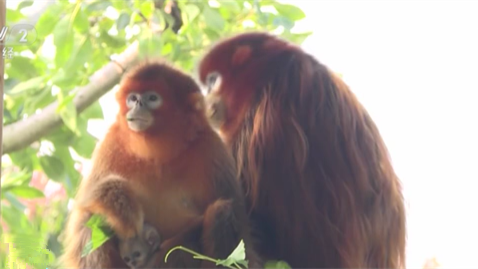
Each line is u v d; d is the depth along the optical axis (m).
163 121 6.89
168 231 6.93
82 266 6.49
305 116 7.39
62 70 8.84
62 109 8.92
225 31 9.52
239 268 5.62
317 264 7.21
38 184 12.53
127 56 9.69
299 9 9.69
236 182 7.00
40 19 8.55
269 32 8.35
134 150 6.91
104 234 6.33
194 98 7.04
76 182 10.36
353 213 7.29
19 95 10.12
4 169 11.18
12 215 9.88
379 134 7.85
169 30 9.50
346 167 7.36
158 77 7.05
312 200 7.22
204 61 8.11
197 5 9.30
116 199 6.40
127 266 6.54
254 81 7.67
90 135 10.30
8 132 9.94
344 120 7.49
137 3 9.35
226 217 6.45
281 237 7.22
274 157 7.23
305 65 7.66
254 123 7.38
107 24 9.94
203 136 7.00
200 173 6.93
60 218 10.39
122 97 7.05
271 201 7.21
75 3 8.98
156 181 6.93
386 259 7.60
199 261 6.46
